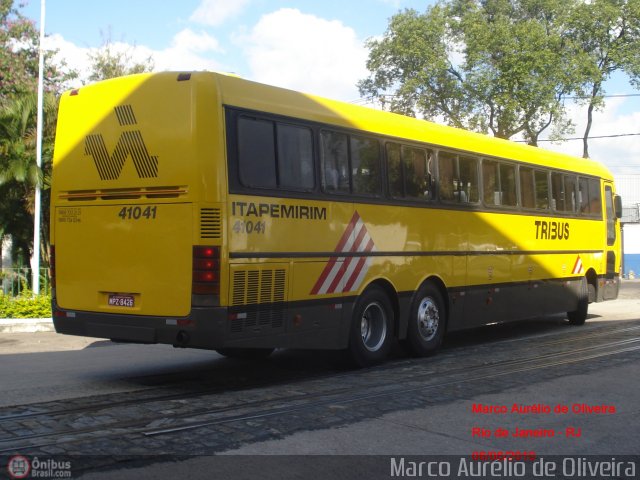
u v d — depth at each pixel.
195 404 7.09
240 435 5.91
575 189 14.68
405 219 10.05
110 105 8.13
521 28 28.48
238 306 7.57
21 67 25.86
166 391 7.93
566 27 30.11
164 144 7.67
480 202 11.64
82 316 8.19
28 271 17.06
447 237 10.88
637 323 15.88
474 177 11.58
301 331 8.39
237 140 7.69
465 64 29.83
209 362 10.30
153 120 7.78
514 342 12.45
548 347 11.60
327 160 8.85
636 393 7.76
